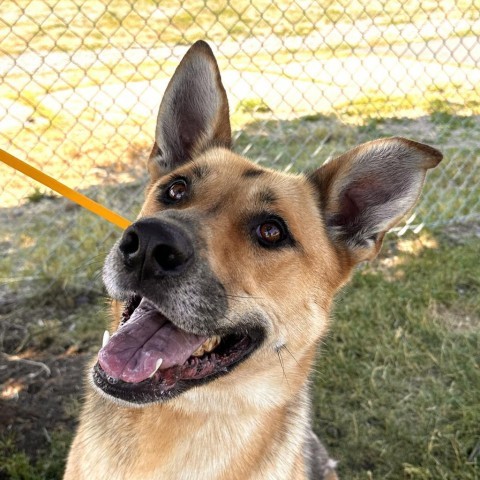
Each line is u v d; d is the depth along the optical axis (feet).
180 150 1.47
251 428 1.27
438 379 2.13
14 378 1.98
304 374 1.34
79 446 1.33
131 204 2.82
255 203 1.22
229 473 1.27
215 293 1.11
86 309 2.33
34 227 2.64
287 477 1.34
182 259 1.05
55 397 1.93
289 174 1.39
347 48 5.08
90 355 2.12
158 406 1.19
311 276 1.28
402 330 2.30
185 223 1.12
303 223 1.28
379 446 1.88
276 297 1.22
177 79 1.39
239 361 1.20
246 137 3.61
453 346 2.23
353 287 2.52
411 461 1.84
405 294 2.48
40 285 2.39
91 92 3.71
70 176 2.98
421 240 2.90
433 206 3.09
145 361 1.11
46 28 4.15
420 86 4.73
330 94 4.37
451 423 1.95
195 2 5.41
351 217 1.40
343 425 1.95
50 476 1.70
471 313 2.45
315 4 5.78
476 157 3.61
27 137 3.22
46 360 2.08
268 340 1.22
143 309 1.17
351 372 2.12
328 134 3.66
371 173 1.34
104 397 1.19
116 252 1.08
